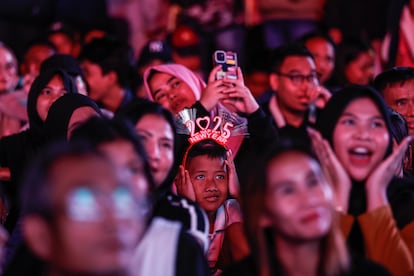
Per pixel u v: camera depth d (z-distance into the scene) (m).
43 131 6.96
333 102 5.75
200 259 5.00
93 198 3.82
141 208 4.45
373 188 5.55
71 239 3.81
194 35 12.28
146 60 10.97
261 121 7.23
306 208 4.69
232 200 6.57
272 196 4.73
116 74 10.23
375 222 5.48
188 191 6.41
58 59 9.01
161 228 4.95
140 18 13.88
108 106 10.28
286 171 4.73
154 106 5.39
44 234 3.92
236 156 7.17
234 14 13.38
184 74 8.34
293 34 13.30
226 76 7.37
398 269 5.43
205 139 6.69
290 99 8.98
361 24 14.30
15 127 9.59
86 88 9.18
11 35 13.76
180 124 6.82
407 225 5.72
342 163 5.69
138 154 4.88
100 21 14.09
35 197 3.92
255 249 4.88
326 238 4.81
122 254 3.84
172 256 4.88
